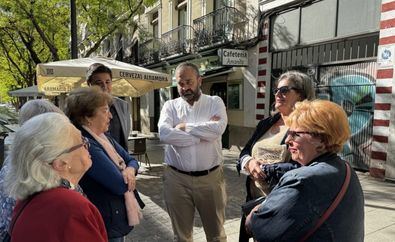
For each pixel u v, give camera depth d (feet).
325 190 4.64
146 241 13.62
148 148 41.29
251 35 33.58
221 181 10.47
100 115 7.78
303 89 7.38
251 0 33.40
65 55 50.72
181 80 10.12
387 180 21.30
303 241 4.64
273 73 31.78
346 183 4.79
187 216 10.32
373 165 22.27
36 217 4.24
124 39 66.39
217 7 40.65
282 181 5.06
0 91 135.44
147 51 56.29
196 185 10.03
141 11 47.29
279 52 31.07
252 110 33.96
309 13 27.68
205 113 10.36
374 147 22.18
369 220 14.85
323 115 4.98
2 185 5.47
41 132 4.59
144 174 25.80
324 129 4.93
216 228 10.50
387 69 21.20
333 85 25.82
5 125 31.60
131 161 9.18
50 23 41.91
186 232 10.39
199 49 40.45
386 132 21.42
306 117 5.10
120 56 68.74
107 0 41.91
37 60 49.32
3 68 80.23
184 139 9.76
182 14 50.21
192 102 10.39
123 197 7.84
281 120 8.01
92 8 42.27
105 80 10.86
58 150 4.61
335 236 4.54
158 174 25.80
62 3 41.14
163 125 10.17
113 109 11.03
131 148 29.48
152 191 21.02
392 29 20.76
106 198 7.53
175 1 50.83
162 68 53.78
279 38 30.73
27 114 6.95
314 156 5.13
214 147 10.18
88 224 4.37
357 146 24.00
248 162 7.64
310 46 27.86
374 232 13.64
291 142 5.33
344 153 24.85
